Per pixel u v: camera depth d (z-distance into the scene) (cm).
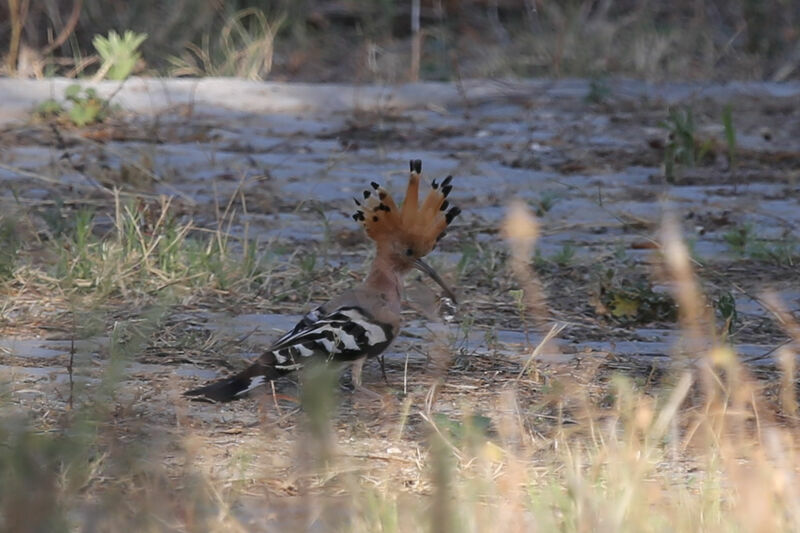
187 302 1117
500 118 2078
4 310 1070
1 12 2603
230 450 776
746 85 2408
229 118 2005
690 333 1007
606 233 1427
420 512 652
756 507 646
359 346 859
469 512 658
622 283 1198
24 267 1160
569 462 707
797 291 1209
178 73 2512
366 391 889
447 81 2497
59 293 1120
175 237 1219
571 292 1195
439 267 1219
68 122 1908
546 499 672
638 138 1938
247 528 650
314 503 688
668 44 2734
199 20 2773
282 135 1903
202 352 983
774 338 1072
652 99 2255
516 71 2620
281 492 712
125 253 1185
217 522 650
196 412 845
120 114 1994
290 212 1473
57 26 2641
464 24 3073
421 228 898
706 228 1450
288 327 1063
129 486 704
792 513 648
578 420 827
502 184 1647
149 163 1628
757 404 865
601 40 2744
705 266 1277
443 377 939
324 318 866
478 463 753
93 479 711
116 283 1139
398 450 783
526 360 985
